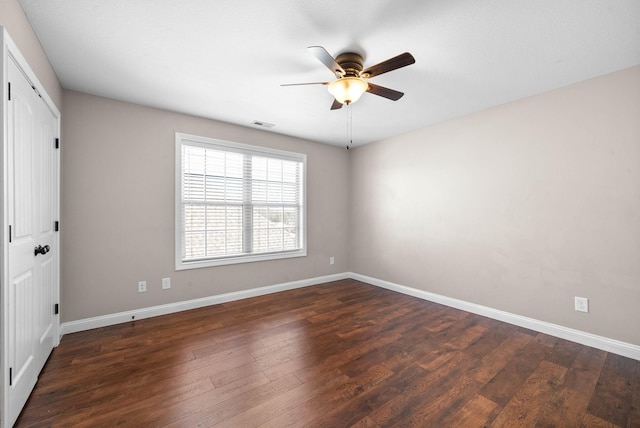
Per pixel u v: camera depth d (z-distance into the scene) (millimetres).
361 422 1513
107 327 2756
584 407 1640
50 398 1690
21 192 1587
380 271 4359
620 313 2271
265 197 3971
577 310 2486
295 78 2443
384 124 3639
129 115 2936
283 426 1481
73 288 2637
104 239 2797
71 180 2627
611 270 2316
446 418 1549
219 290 3529
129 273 2928
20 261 1573
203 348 2340
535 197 2746
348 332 2672
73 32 1814
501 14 1645
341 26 1762
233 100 2895
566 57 2098
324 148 4578
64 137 2590
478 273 3184
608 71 2297
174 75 2385
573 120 2512
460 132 3359
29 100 1716
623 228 2258
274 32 1826
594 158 2396
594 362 2139
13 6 1475
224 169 3592
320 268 4535
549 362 2139
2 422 1334
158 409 1605
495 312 3021
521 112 2840
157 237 3092
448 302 3449
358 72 2043
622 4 1552
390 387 1822
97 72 2320
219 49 2014
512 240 2908
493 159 3057
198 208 3406
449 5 1573
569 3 1553
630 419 1544
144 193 3014
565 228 2559
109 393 1744
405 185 3994
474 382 1882
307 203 4375
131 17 1682
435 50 2016
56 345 2354
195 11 1633
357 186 4754
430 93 2719
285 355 2232
